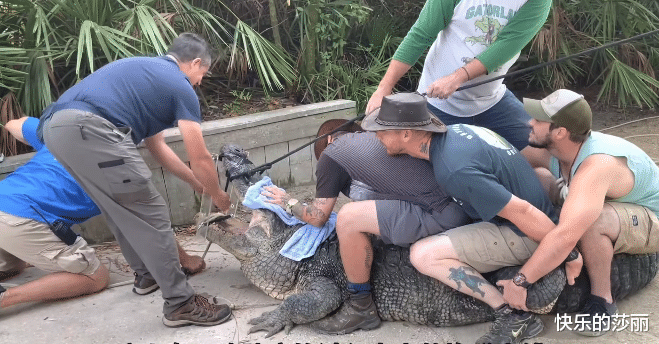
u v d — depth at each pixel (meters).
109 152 2.76
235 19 5.64
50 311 3.21
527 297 2.71
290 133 4.65
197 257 3.64
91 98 2.81
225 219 3.37
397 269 3.02
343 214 2.89
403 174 2.88
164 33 4.50
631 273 3.04
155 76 2.91
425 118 2.69
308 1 5.20
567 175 3.00
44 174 3.20
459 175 2.61
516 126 3.48
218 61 5.36
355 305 3.00
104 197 2.82
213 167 3.11
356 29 6.02
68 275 3.26
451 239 2.80
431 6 3.24
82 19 4.36
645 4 6.19
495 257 2.79
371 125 2.75
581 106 2.69
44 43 4.38
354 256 2.92
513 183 2.74
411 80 6.13
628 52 6.16
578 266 2.78
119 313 3.18
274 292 3.23
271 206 3.19
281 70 5.08
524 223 2.65
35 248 3.15
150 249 2.88
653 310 3.06
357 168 2.91
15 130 3.49
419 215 2.88
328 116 4.80
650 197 2.95
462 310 2.97
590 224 2.63
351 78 5.41
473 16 3.16
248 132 4.46
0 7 4.30
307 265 3.15
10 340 2.95
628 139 5.61
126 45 4.34
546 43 5.78
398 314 3.03
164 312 3.03
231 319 3.11
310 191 4.75
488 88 3.36
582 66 6.84
